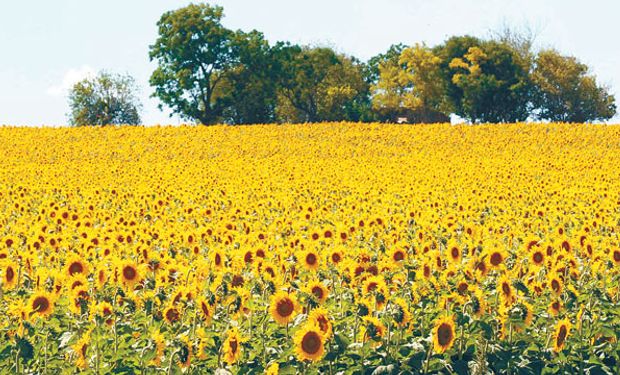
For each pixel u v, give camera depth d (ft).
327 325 24.82
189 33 310.04
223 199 91.35
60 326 29.14
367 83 408.26
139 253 42.16
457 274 36.14
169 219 70.85
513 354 27.32
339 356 25.70
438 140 178.70
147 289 32.73
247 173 128.16
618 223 66.18
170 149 169.99
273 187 106.11
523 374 26.32
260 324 28.66
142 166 141.69
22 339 24.72
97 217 72.43
